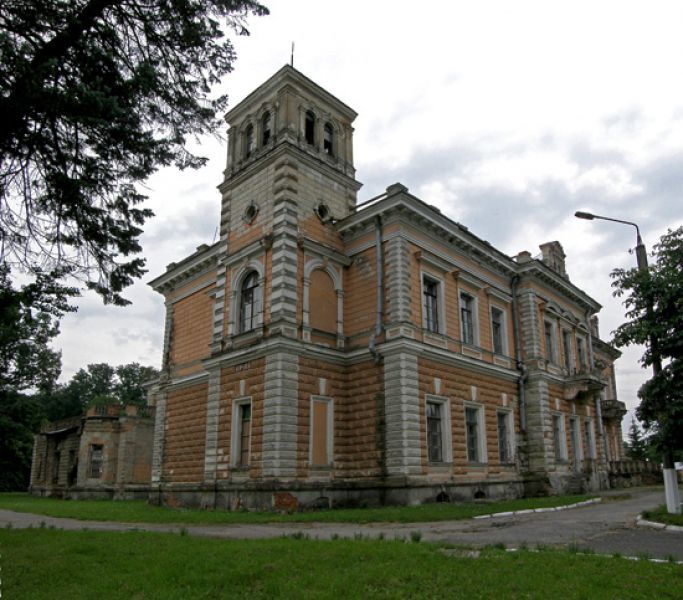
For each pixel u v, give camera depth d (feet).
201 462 93.35
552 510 70.90
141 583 29.22
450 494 82.84
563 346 122.72
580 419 122.01
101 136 41.93
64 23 39.40
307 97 95.71
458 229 95.50
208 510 79.05
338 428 83.56
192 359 106.01
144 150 43.62
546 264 125.80
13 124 38.68
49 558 35.32
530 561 30.76
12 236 42.70
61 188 41.93
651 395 54.80
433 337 87.86
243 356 83.35
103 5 40.98
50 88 36.76
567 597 24.63
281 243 83.76
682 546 37.81
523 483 101.14
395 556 32.04
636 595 24.82
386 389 81.25
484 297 104.37
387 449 79.15
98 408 141.69
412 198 86.58
